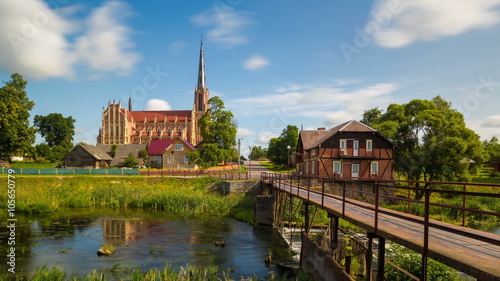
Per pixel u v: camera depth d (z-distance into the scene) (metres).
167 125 140.12
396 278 13.26
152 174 51.56
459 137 41.06
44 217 29.55
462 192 5.75
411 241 7.19
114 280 14.41
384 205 35.94
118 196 37.94
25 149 63.38
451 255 6.14
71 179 46.81
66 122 111.00
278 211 27.62
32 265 16.44
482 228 28.66
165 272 14.23
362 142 42.16
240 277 15.57
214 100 74.00
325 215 29.44
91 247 20.03
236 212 33.00
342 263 14.37
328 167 41.75
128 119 134.88
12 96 63.53
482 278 5.13
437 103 52.03
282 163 97.25
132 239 22.25
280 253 19.83
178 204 35.03
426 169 42.75
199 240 22.48
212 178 47.91
